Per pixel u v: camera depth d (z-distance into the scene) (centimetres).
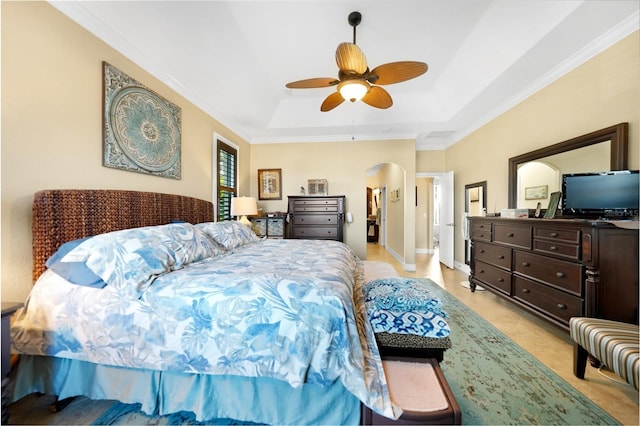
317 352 108
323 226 455
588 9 182
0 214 136
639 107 191
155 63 239
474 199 422
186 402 122
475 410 138
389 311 137
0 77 136
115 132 200
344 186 494
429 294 146
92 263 128
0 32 135
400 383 113
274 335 111
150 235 156
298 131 463
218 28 231
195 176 314
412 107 400
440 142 533
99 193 178
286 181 504
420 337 132
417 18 230
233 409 119
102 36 190
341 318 111
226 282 125
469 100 337
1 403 108
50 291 129
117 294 124
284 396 116
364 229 491
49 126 158
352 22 227
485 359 186
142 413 134
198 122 321
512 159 323
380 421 101
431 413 97
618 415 135
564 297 202
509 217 282
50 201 149
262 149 507
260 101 376
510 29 227
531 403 144
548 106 274
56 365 130
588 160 228
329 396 113
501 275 283
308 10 219
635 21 188
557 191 260
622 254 175
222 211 386
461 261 478
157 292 123
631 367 125
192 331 116
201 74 276
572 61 240
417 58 291
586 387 156
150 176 239
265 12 221
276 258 194
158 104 245
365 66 202
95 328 122
